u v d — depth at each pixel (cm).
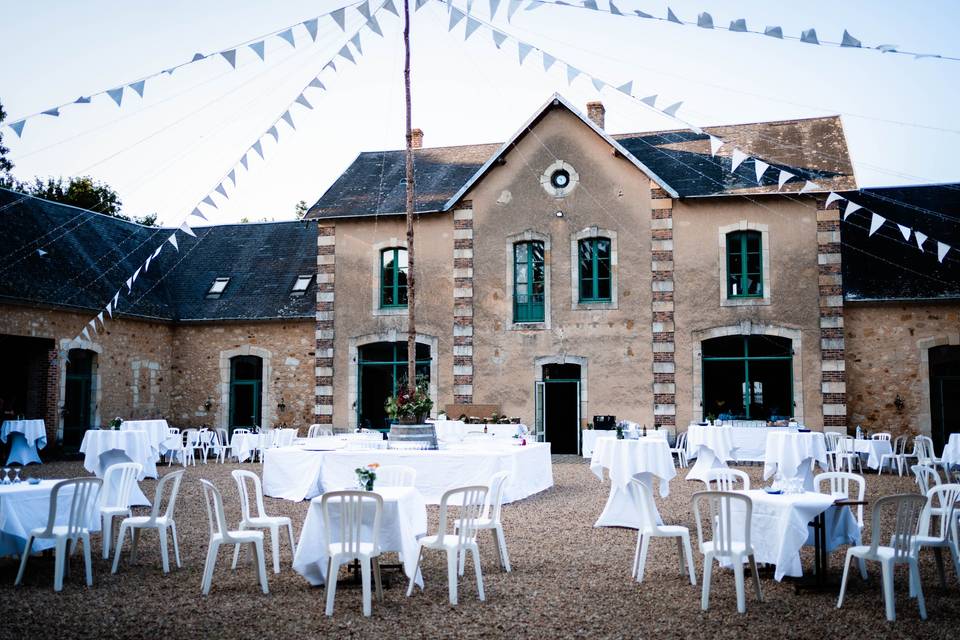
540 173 1631
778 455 1039
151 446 1342
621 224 1587
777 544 592
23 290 1525
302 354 1805
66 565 643
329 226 1728
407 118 1231
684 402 1534
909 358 1515
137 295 1828
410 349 1208
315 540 599
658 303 1557
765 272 1525
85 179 2783
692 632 495
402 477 711
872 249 1606
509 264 1630
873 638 482
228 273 1973
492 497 712
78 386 1673
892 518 875
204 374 1866
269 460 1100
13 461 1480
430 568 674
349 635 494
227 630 503
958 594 581
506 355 1616
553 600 570
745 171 1590
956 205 1669
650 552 729
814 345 1498
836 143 1625
